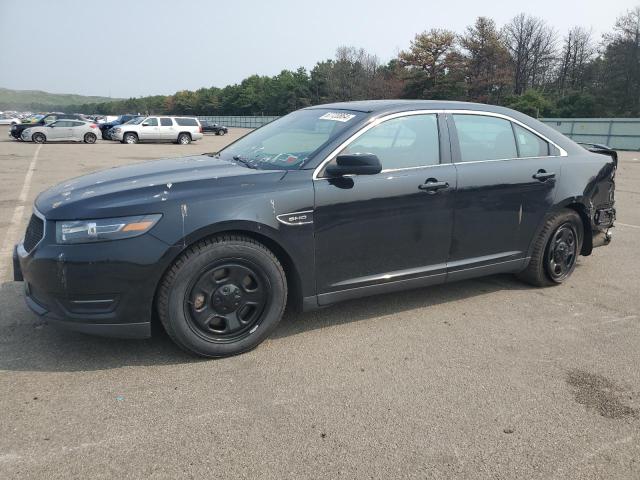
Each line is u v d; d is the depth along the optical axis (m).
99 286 3.00
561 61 68.75
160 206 3.09
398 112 3.94
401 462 2.41
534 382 3.17
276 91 96.06
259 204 3.30
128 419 2.68
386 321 4.06
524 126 4.61
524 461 2.45
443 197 3.99
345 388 3.04
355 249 3.70
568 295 4.74
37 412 2.72
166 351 3.43
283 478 2.28
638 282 5.16
